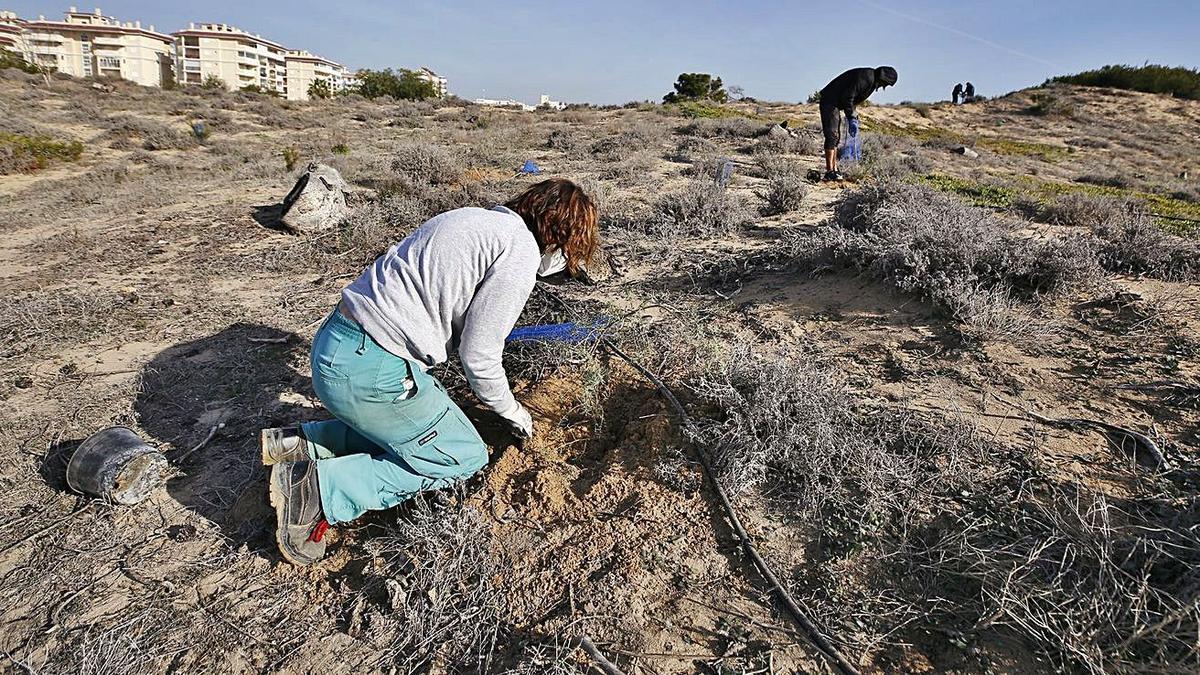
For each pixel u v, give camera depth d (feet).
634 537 8.49
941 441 9.36
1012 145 75.15
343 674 7.45
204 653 7.76
